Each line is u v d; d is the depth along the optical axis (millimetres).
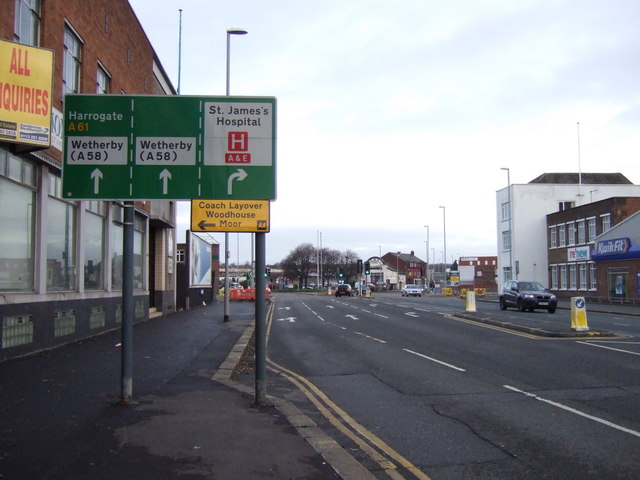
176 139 7699
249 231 14141
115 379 9203
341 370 11523
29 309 11766
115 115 7672
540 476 5246
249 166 7738
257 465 5238
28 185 12031
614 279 42562
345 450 5891
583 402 8297
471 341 16250
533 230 59094
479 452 6000
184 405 7520
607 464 5559
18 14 11352
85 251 15766
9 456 5344
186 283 31609
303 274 118500
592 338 16469
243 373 11133
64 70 13930
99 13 16484
